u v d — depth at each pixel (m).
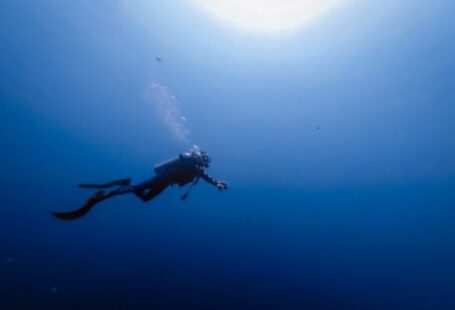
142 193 3.99
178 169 4.18
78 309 17.38
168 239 30.16
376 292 31.70
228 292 23.47
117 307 18.52
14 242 22.06
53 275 19.61
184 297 21.34
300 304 25.25
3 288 17.05
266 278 27.47
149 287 21.33
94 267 21.98
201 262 27.05
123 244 26.78
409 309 30.73
